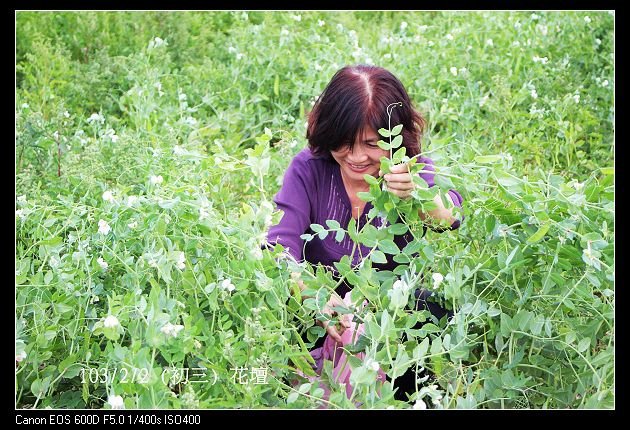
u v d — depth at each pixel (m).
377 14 7.85
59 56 5.89
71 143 4.67
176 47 6.53
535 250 3.15
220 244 3.15
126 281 3.10
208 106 5.77
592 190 3.18
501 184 3.13
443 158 3.18
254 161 3.28
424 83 5.97
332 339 3.34
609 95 5.75
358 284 3.05
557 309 3.12
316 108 3.33
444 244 3.44
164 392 2.74
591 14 6.65
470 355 3.21
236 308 3.05
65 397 3.06
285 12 7.21
